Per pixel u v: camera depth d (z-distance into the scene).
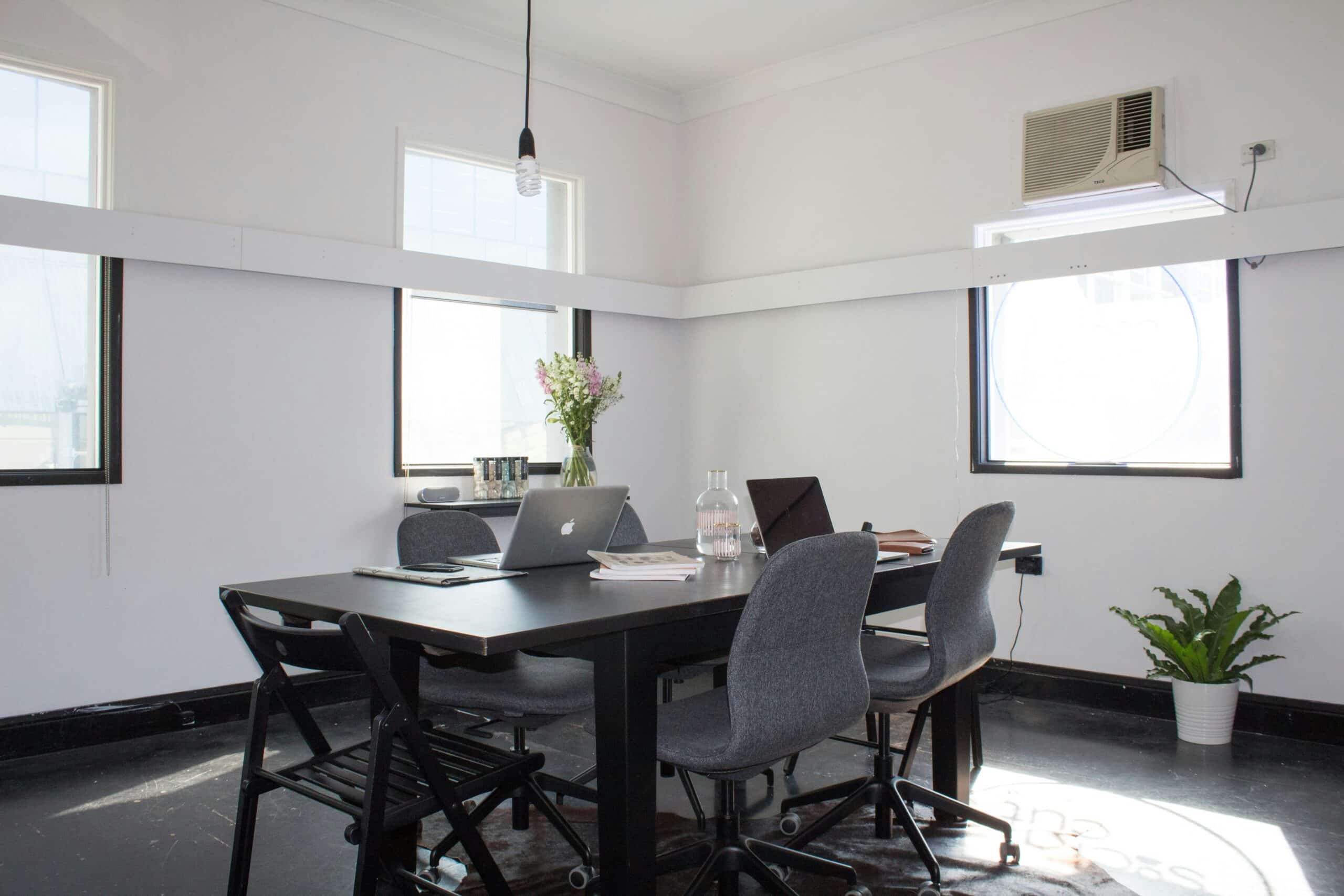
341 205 4.10
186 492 3.65
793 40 4.65
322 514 4.02
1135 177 3.79
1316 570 3.45
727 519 2.64
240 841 1.90
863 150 4.73
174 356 3.62
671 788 2.98
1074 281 4.16
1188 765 3.16
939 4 4.25
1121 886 2.27
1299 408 3.49
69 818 2.72
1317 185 3.47
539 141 4.83
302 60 3.99
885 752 2.46
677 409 5.48
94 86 3.51
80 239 3.34
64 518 3.38
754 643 1.72
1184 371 3.89
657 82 5.23
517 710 2.18
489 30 4.48
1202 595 3.54
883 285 4.54
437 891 1.93
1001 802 2.83
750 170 5.20
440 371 4.48
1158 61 3.82
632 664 1.75
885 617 4.57
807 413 4.92
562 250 5.03
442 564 2.42
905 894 2.22
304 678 3.94
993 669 4.17
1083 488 3.98
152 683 3.57
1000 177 4.25
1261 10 3.59
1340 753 3.27
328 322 4.04
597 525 2.51
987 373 4.34
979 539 2.22
